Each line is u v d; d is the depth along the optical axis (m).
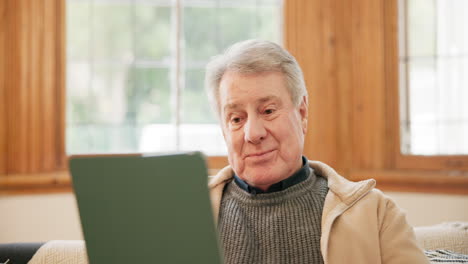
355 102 2.68
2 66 2.61
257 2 2.91
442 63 2.69
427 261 1.14
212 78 1.28
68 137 2.82
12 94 2.63
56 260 1.34
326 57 2.69
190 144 2.88
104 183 0.77
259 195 1.27
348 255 1.16
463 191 2.49
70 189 2.61
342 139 2.67
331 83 2.68
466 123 2.64
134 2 2.89
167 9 2.91
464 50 2.65
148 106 2.89
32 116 2.65
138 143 2.88
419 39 2.72
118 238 0.78
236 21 2.91
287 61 1.23
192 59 2.90
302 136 1.28
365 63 2.67
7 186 2.56
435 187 2.53
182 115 2.89
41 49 2.68
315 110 2.68
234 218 1.28
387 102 2.68
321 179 1.35
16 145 2.62
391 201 1.24
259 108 1.20
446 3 2.68
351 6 2.69
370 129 2.66
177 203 0.74
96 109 2.86
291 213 1.23
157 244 0.76
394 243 1.17
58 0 2.76
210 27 2.91
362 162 2.67
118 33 2.89
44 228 2.59
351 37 2.69
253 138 1.18
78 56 2.85
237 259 1.22
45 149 2.67
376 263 1.15
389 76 2.68
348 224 1.19
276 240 1.21
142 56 2.90
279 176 1.22
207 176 0.73
